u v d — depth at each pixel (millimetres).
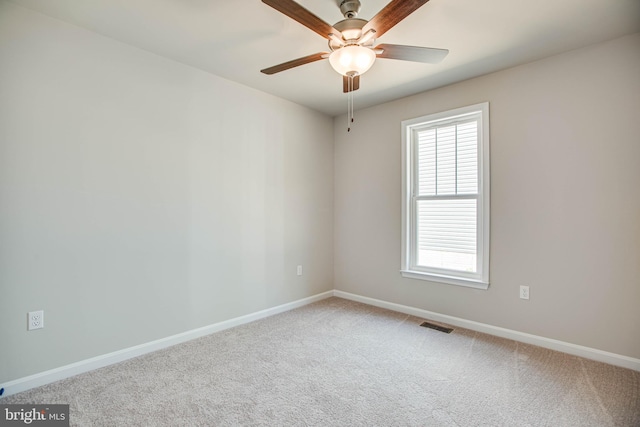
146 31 2244
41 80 2049
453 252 3215
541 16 2039
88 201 2246
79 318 2213
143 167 2514
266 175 3422
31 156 2020
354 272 4020
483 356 2469
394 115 3594
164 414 1764
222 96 3020
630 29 2189
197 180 2850
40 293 2057
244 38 2330
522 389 2010
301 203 3803
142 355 2492
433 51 1915
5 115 1929
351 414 1771
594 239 2408
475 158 3057
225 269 3064
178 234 2729
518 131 2746
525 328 2730
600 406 1832
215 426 1670
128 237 2441
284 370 2254
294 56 2605
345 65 1916
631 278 2266
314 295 3986
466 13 2004
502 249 2846
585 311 2449
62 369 2139
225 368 2281
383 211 3705
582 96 2445
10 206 1950
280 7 1504
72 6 1963
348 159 4059
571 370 2244
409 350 2576
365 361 2389
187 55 2596
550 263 2602
